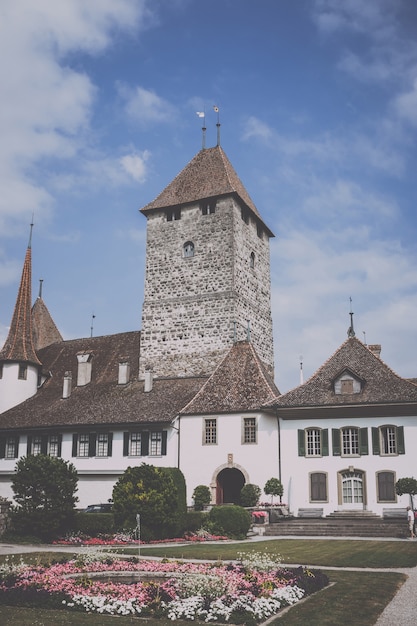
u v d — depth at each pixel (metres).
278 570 19.20
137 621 14.50
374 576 20.12
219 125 61.34
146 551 27.48
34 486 32.12
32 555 25.53
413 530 33.97
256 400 45.69
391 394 41.50
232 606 15.02
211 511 35.38
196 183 58.59
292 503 42.44
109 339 61.28
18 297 60.41
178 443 46.62
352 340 46.31
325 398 42.88
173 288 56.78
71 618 14.63
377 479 40.84
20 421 52.81
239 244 56.62
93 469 48.69
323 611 15.16
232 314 53.78
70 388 55.34
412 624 13.93
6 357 56.75
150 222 59.31
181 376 54.06
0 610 15.45
